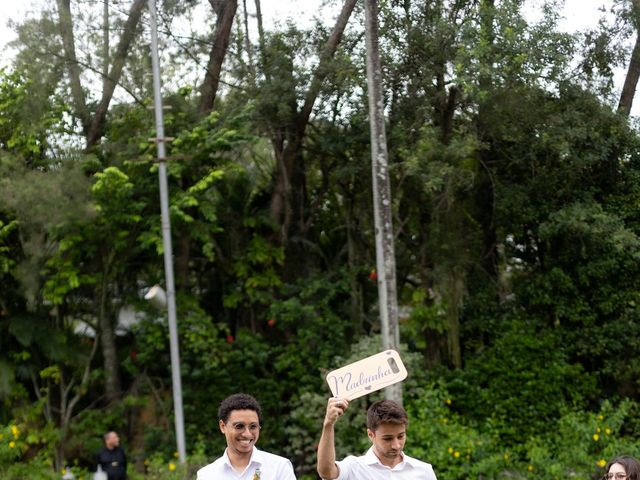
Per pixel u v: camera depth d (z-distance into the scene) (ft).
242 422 17.83
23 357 63.57
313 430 61.52
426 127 61.98
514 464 58.95
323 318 66.13
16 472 52.29
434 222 66.64
